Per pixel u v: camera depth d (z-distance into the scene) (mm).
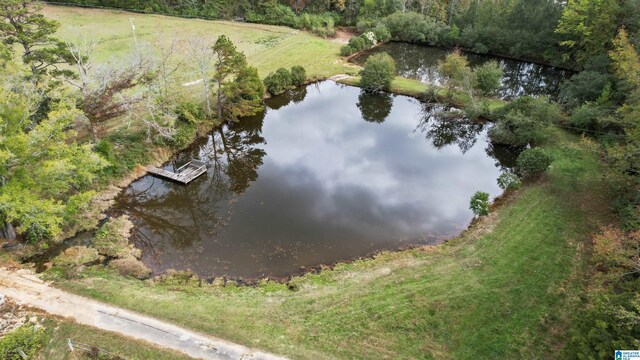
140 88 39406
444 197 32625
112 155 32594
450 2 79438
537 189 30875
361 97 52438
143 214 30281
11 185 22078
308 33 72938
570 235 25922
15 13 29078
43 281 22359
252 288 23109
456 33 69938
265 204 31516
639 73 31938
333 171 36469
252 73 42781
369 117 47844
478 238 26516
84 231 27406
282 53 62125
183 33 62938
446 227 28938
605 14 47344
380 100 51719
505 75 62000
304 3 79375
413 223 29344
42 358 17922
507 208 29312
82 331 19109
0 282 22031
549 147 36594
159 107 36812
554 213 28031
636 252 19531
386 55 52031
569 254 24391
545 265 23703
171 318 20047
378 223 29281
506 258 24406
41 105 28672
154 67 39719
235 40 65250
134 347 18328
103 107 31406
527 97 39219
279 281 23844
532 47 62938
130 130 36344
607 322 16281
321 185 34188
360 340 19328
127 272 23906
